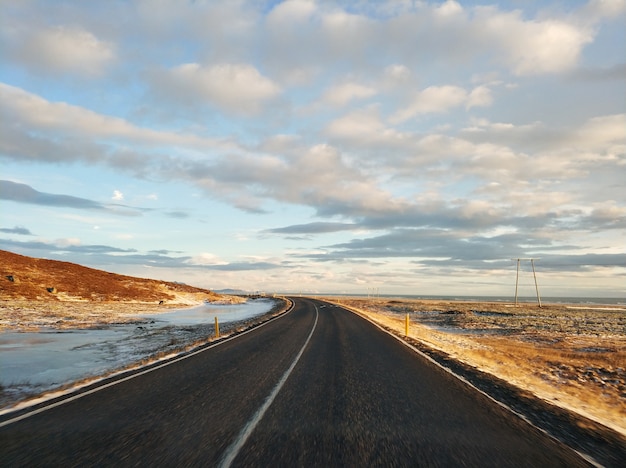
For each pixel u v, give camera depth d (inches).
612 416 283.3
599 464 173.6
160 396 287.7
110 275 2406.5
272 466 166.2
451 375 382.0
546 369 599.5
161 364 428.1
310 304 2449.6
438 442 197.9
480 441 200.4
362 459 175.0
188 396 288.2
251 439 199.5
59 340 685.3
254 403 270.2
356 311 1807.3
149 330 896.3
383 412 252.1
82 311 1325.0
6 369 422.6
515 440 202.7
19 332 784.3
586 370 600.1
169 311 1706.4
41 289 1667.1
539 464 172.1
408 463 171.0
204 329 924.6
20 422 225.3
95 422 225.9
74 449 184.4
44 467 163.9
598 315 2491.4
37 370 417.1
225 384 329.1
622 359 709.9
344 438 202.5
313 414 245.4
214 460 171.9
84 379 348.2
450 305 3503.9
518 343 991.0
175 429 214.1
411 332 904.9
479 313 2527.1
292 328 894.4
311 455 178.9
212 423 225.3
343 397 290.2
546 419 242.5
